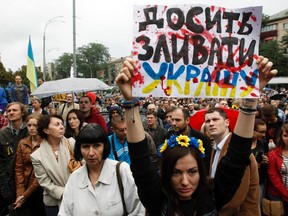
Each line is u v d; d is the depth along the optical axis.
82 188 2.49
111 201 2.45
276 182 3.67
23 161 3.99
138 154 1.91
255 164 2.66
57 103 12.59
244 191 2.52
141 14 1.99
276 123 5.36
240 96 1.98
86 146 2.48
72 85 7.05
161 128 6.11
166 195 1.86
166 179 1.83
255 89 1.96
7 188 4.32
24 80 39.41
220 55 2.01
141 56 1.98
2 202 4.57
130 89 1.94
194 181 1.80
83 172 2.56
